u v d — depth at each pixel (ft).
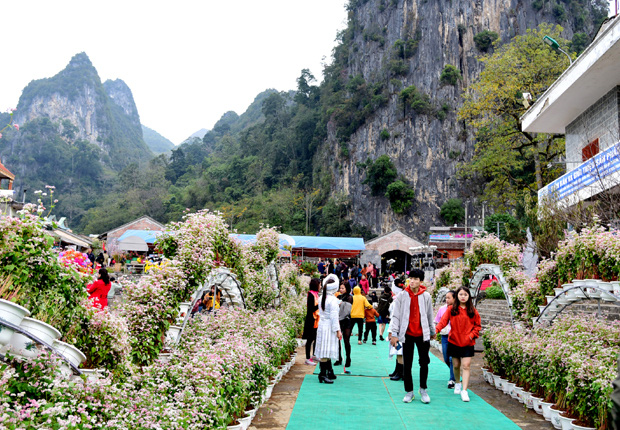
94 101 595.88
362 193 249.34
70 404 10.57
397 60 258.98
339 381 27.20
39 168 425.69
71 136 496.64
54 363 10.93
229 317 25.12
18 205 57.31
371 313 44.60
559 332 22.56
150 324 17.28
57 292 12.59
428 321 22.62
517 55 93.40
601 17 240.94
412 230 229.45
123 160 527.81
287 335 30.07
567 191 49.21
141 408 12.24
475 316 23.07
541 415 20.38
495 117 97.19
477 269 37.32
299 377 28.09
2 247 11.80
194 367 16.06
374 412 20.54
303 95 346.54
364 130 260.83
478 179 222.89
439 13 254.27
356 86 269.23
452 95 239.71
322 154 284.82
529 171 161.07
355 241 119.24
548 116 56.44
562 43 96.68
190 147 442.09
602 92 48.73
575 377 17.56
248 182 312.71
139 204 313.12
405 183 236.02
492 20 247.70
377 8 284.00
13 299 11.55
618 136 45.19
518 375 23.59
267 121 364.79
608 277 23.50
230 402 16.35
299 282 55.16
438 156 233.96
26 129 449.06
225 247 24.95
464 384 22.81
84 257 15.46
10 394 9.69
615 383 6.34
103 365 13.74
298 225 256.11
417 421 19.25
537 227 47.39
